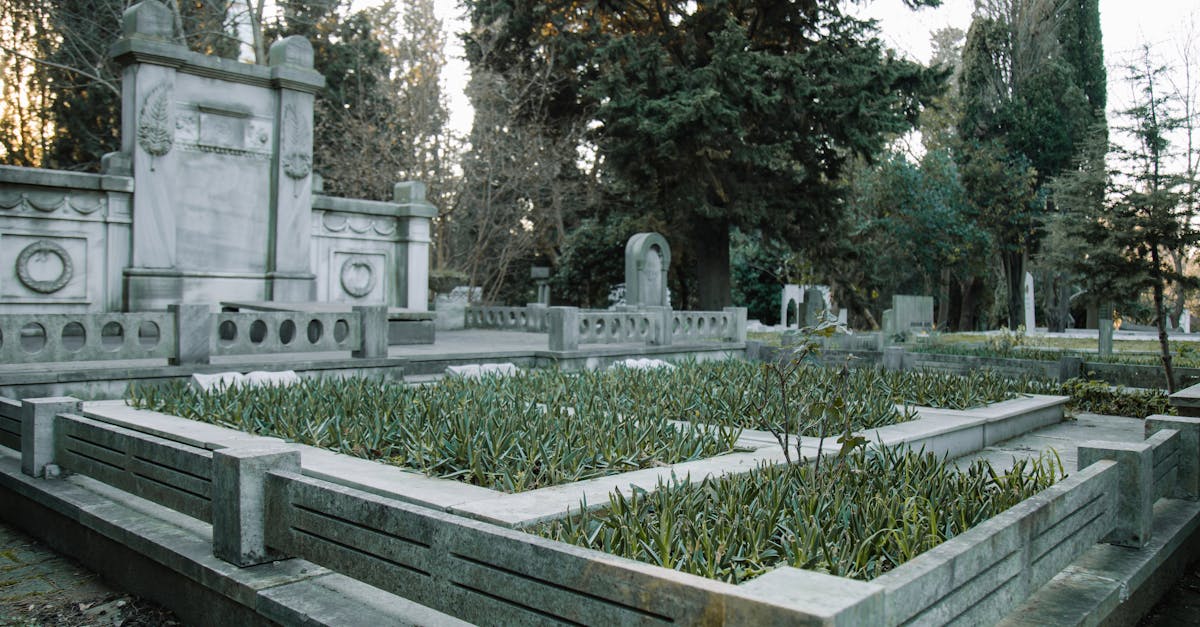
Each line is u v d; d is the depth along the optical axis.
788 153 26.08
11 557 5.59
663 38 27.61
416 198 17.23
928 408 9.26
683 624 2.28
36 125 29.44
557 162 29.94
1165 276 12.34
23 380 8.13
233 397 7.70
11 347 8.07
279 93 14.84
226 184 14.31
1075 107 37.19
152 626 4.29
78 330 12.88
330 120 29.27
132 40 13.05
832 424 6.98
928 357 13.41
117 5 24.88
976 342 21.95
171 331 9.17
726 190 26.66
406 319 15.52
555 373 10.61
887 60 25.92
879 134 26.02
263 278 14.75
